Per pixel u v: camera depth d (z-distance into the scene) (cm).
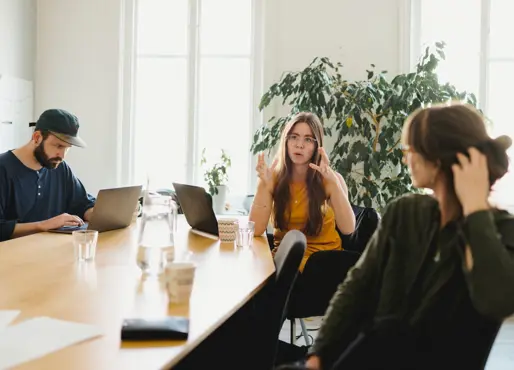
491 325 101
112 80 434
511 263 93
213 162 446
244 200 424
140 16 450
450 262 105
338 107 366
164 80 451
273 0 416
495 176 106
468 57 427
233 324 171
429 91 356
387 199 374
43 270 162
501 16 425
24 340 101
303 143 251
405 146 116
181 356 99
